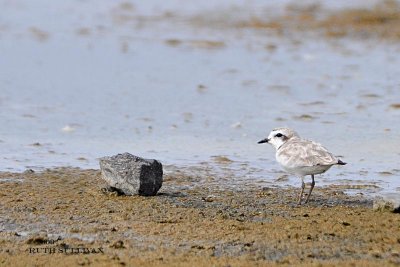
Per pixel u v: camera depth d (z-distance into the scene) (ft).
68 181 41.63
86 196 38.27
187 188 40.63
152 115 57.57
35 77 69.77
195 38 88.43
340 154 48.14
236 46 84.28
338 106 60.39
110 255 30.04
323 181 42.57
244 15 97.30
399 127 54.60
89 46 84.38
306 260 29.50
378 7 95.09
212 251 30.40
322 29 90.68
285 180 42.78
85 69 73.51
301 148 37.04
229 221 34.30
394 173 44.34
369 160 46.96
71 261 29.45
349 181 42.63
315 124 55.36
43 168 44.60
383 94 64.03
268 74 71.61
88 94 63.98
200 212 35.73
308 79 69.51
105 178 38.88
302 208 36.96
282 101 61.93
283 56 79.41
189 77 70.44
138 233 32.65
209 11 100.73
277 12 97.76
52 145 49.70
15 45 83.71
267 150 49.26
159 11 103.24
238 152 48.65
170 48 83.66
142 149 49.14
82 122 55.42
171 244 31.30
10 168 44.47
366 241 31.78
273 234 32.45
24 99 61.77
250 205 37.37
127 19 99.55
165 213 35.53
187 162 46.32
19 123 54.75
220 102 61.62
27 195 38.47
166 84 67.72
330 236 32.32
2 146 49.08
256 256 29.86
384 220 34.60
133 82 68.44
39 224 33.96
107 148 49.29
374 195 39.78
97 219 34.60
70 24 96.43
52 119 56.08
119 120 56.13
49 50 81.87
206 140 51.29
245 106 60.39
